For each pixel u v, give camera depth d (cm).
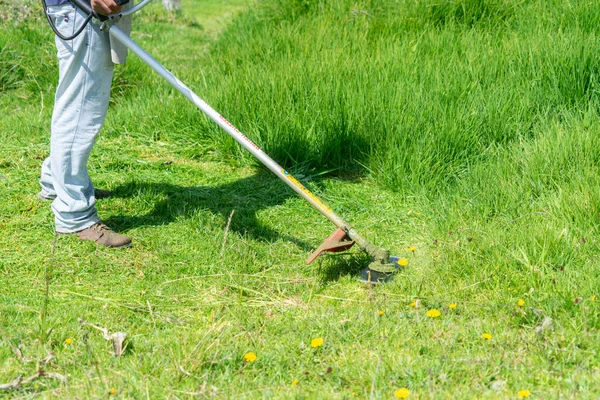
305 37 720
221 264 390
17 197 461
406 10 734
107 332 316
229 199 471
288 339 313
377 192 484
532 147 469
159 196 468
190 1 1395
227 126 369
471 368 284
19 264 385
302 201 471
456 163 488
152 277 377
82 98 392
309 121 542
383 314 329
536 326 315
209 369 290
